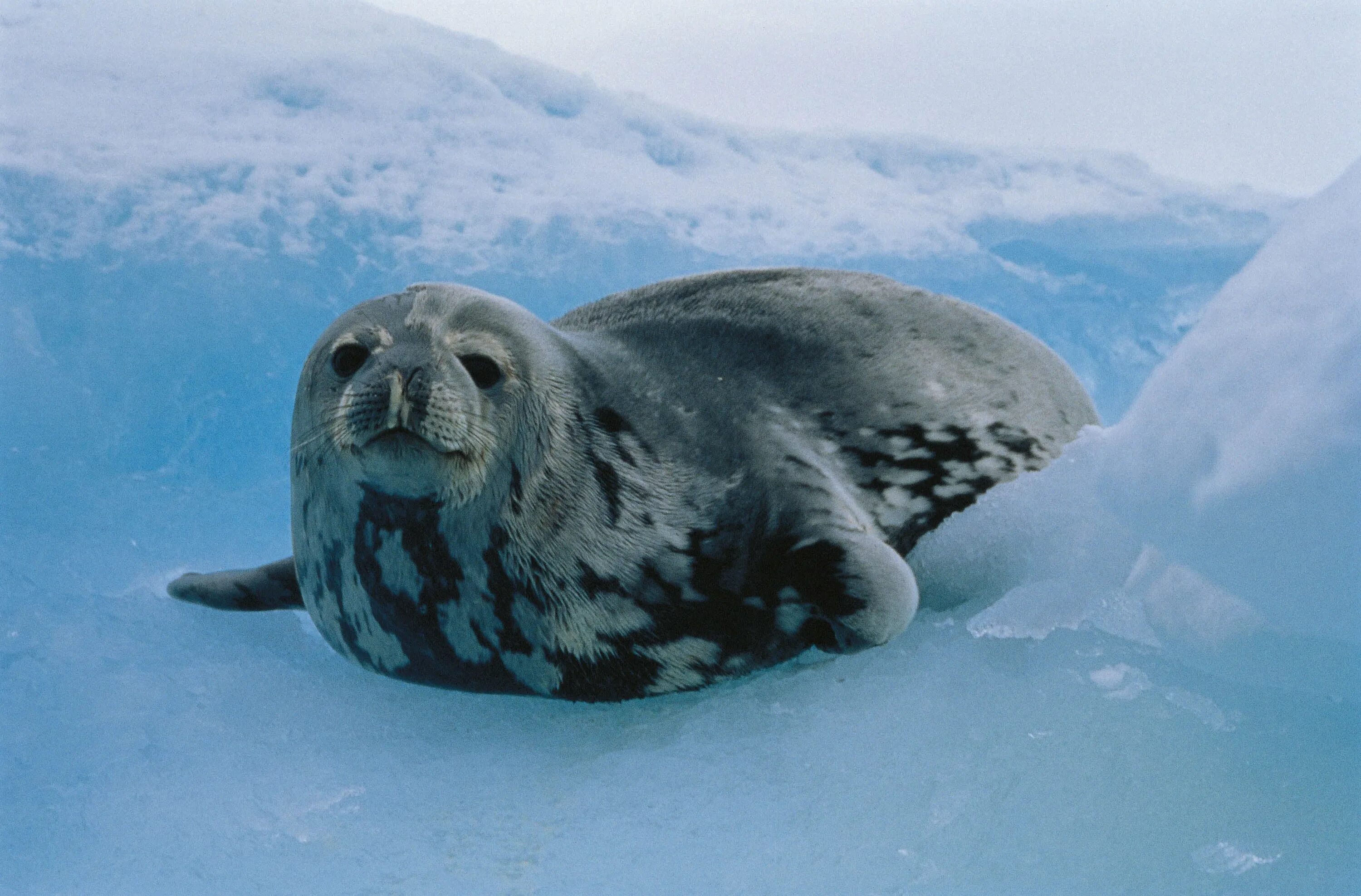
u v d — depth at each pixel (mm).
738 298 4734
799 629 4047
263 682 4320
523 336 3877
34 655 4547
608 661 3928
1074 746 3527
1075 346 9023
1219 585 3598
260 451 7410
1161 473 3691
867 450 4414
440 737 3887
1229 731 3572
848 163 10430
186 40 9516
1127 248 9734
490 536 3754
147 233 7641
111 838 3420
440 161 8805
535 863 3258
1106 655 3977
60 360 7164
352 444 3529
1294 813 3246
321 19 10148
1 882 3256
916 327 4773
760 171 10031
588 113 10031
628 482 3928
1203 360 3713
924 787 3424
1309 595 3365
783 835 3295
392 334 3709
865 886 3104
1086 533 4352
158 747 3895
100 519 6414
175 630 4809
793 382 4445
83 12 9672
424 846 3334
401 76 9469
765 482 4086
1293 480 3322
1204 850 3131
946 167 10555
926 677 3926
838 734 3701
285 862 3281
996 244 9750
